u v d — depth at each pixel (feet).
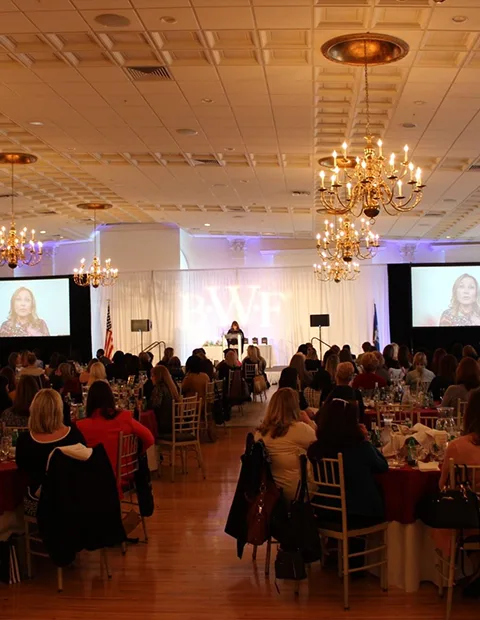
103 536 18.42
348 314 76.69
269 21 24.89
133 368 46.62
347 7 23.90
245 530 18.65
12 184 51.90
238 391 50.19
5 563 19.38
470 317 73.77
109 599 18.16
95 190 55.52
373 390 31.89
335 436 17.84
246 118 36.09
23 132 39.60
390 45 26.45
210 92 32.22
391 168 30.04
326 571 19.86
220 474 32.99
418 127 37.22
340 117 36.27
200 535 23.44
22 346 76.02
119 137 39.91
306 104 33.99
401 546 18.53
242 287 77.92
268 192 55.36
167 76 30.17
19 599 18.24
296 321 77.46
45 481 18.28
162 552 21.75
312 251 82.12
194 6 23.71
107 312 76.79
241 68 29.27
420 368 36.17
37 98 33.04
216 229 76.95
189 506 27.25
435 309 74.33
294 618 16.87
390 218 65.72
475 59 28.19
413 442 19.12
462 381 26.89
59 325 75.66
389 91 32.09
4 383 29.68
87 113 35.37
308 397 34.40
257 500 18.12
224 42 27.09
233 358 50.85
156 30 25.75
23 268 83.41
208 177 50.24
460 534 16.61
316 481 17.98
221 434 44.88
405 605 17.47
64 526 18.10
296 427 18.94
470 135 38.73
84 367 57.21
